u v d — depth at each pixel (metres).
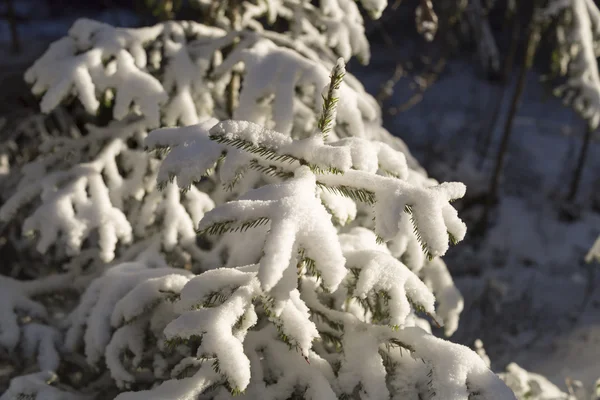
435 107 10.61
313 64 2.82
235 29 3.41
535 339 5.15
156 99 2.76
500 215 7.39
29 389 2.25
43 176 3.05
